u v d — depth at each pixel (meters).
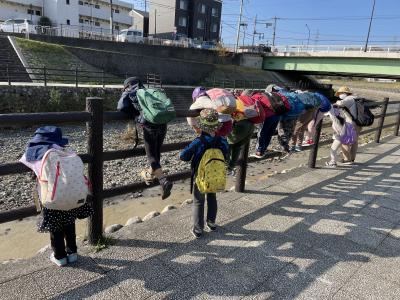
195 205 3.61
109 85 22.58
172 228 3.86
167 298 2.73
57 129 2.76
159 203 8.22
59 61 24.06
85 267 3.05
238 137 4.01
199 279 2.99
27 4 43.91
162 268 3.11
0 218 2.84
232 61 40.50
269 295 2.85
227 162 3.98
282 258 3.40
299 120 5.33
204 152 3.35
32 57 22.80
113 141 14.62
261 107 4.14
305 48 37.12
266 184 5.54
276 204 4.73
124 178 10.01
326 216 4.44
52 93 17.97
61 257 3.02
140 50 32.19
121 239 3.57
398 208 4.86
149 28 61.28
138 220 4.51
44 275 2.91
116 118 3.33
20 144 13.53
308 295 2.88
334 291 2.96
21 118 2.70
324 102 5.53
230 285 2.94
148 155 3.32
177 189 9.22
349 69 33.19
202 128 3.30
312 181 5.83
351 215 4.52
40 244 6.13
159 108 3.07
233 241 3.66
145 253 3.33
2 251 5.84
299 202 4.85
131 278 2.94
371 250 3.67
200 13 58.72
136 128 3.42
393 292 2.99
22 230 6.65
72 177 2.56
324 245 3.71
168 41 42.62
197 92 3.92
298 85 41.91
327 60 35.31
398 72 29.28
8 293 2.66
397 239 3.95
